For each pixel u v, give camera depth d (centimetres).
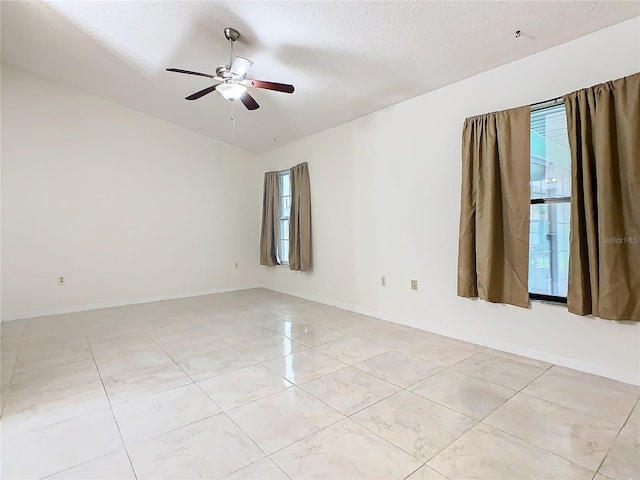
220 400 234
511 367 278
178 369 287
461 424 202
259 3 271
